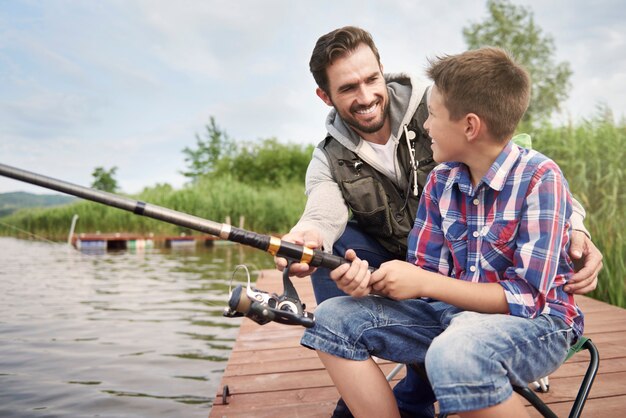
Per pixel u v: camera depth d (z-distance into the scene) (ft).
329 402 6.94
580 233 4.93
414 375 5.63
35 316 13.99
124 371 9.50
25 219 51.83
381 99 6.26
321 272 6.19
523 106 4.57
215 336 12.01
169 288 18.79
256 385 7.61
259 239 4.62
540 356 4.24
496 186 4.58
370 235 6.59
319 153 6.66
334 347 4.61
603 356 8.28
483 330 4.10
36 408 7.80
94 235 40.78
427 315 4.99
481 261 4.72
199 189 53.47
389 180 6.46
